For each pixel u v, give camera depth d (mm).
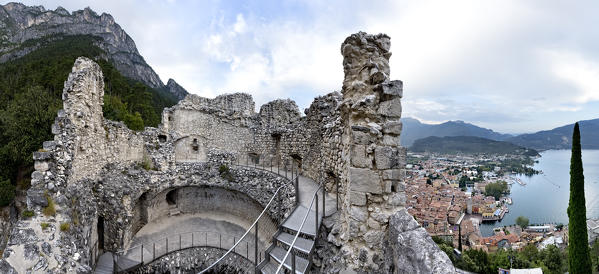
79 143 12984
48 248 8906
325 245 8469
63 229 9742
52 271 8555
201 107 28703
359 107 7727
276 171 20547
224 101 29781
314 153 16703
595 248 43094
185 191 23203
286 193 14609
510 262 38125
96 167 15414
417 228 6176
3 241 17125
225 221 21578
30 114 19453
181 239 19000
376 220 7465
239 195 21969
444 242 43125
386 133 7582
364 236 7496
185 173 22172
